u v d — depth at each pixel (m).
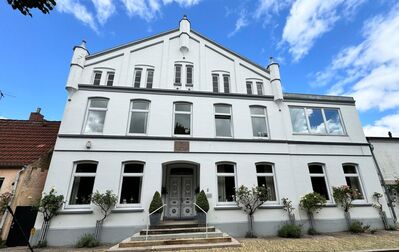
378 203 13.70
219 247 8.84
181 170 13.66
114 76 14.30
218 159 12.96
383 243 9.55
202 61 15.68
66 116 12.38
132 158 12.12
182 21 16.31
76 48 13.84
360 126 15.77
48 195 10.38
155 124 13.20
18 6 4.36
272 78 15.77
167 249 8.52
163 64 15.08
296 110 15.59
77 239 10.27
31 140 14.34
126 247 8.73
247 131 14.08
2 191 11.56
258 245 9.32
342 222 12.84
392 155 16.50
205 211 11.30
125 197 11.57
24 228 10.58
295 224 12.19
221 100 14.58
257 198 12.18
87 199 11.23
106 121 12.75
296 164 13.78
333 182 13.82
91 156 11.78
